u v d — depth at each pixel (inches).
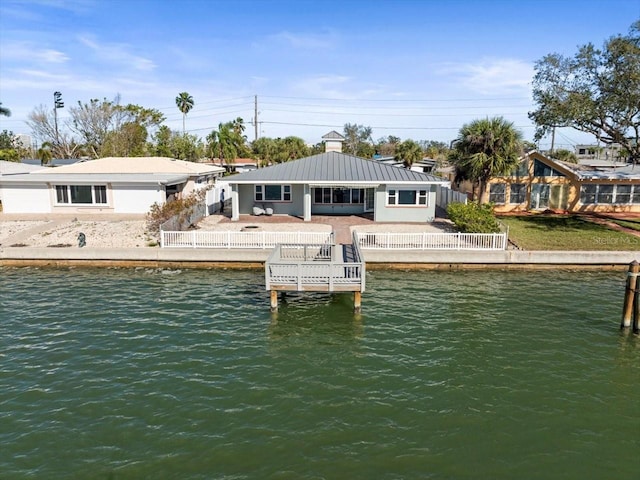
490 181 1318.9
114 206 1167.0
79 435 345.7
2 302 626.5
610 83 984.3
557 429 358.3
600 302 636.1
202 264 810.8
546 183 1314.0
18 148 2938.0
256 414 372.8
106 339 511.8
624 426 363.3
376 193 1101.7
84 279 735.1
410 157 1995.6
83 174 1258.6
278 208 1228.5
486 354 482.9
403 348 495.8
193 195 1196.5
